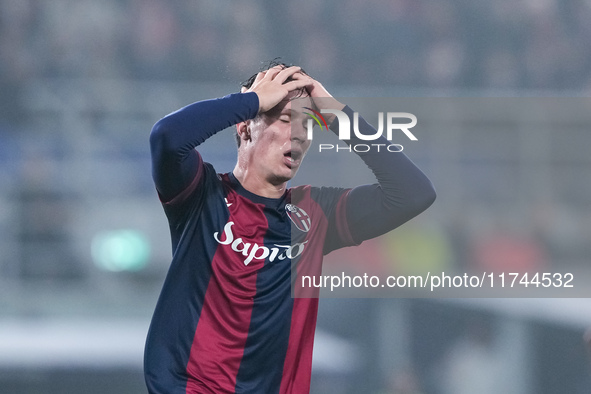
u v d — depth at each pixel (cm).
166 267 2941
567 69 4178
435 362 2312
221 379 845
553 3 4216
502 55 4191
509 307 2188
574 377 2036
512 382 2159
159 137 791
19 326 2519
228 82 3203
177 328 858
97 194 2978
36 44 3669
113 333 2453
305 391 895
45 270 2839
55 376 2150
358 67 4162
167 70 3891
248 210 878
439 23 4203
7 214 2872
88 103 3166
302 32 4144
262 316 858
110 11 3850
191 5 3994
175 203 857
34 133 3148
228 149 2811
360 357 2370
